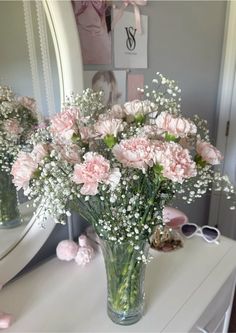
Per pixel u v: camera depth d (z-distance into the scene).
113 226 0.58
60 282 0.85
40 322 0.71
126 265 0.65
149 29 1.07
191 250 0.99
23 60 0.74
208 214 1.91
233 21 1.47
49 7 0.72
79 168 0.48
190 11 1.24
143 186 0.55
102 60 0.94
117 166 0.51
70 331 0.69
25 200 0.81
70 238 1.02
